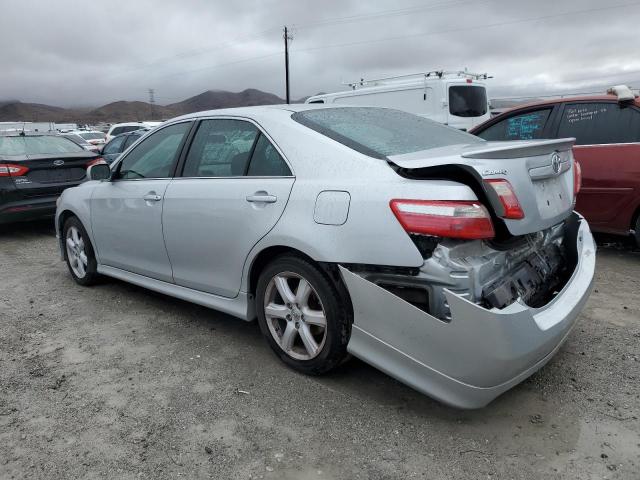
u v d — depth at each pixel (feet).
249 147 11.22
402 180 8.61
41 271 19.15
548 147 9.41
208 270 11.96
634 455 8.00
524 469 7.79
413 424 8.94
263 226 10.29
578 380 10.14
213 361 11.38
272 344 10.96
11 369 11.25
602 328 12.43
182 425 9.07
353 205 8.88
